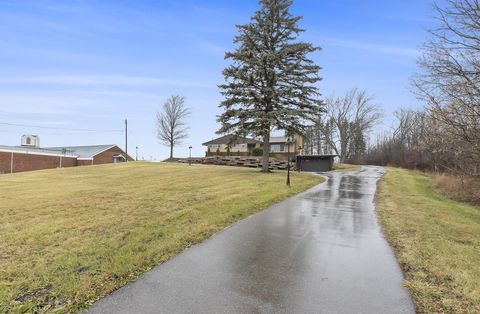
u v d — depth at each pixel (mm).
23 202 11859
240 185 15617
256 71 21391
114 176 22438
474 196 15016
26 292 4332
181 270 5117
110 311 3854
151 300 4129
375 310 3980
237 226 8031
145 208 10109
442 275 5020
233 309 3939
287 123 22406
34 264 5398
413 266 5422
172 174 22188
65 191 14859
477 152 13125
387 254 6070
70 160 47938
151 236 6891
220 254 5914
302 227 8055
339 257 5883
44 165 44281
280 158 42500
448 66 12680
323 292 4441
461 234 7668
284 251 6172
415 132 47375
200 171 24125
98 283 4566
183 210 9594
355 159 62062
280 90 21938
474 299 4246
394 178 23469
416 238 7105
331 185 17922
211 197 12023
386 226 8273
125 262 5305
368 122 61531
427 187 20047
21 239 6887
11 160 40625
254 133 21594
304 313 3885
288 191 14070
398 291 4500
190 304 4043
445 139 13672
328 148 66125
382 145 60188
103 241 6613
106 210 9914
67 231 7480
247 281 4758
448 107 13008
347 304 4117
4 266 5328
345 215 9617
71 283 4539
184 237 6785
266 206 10797
